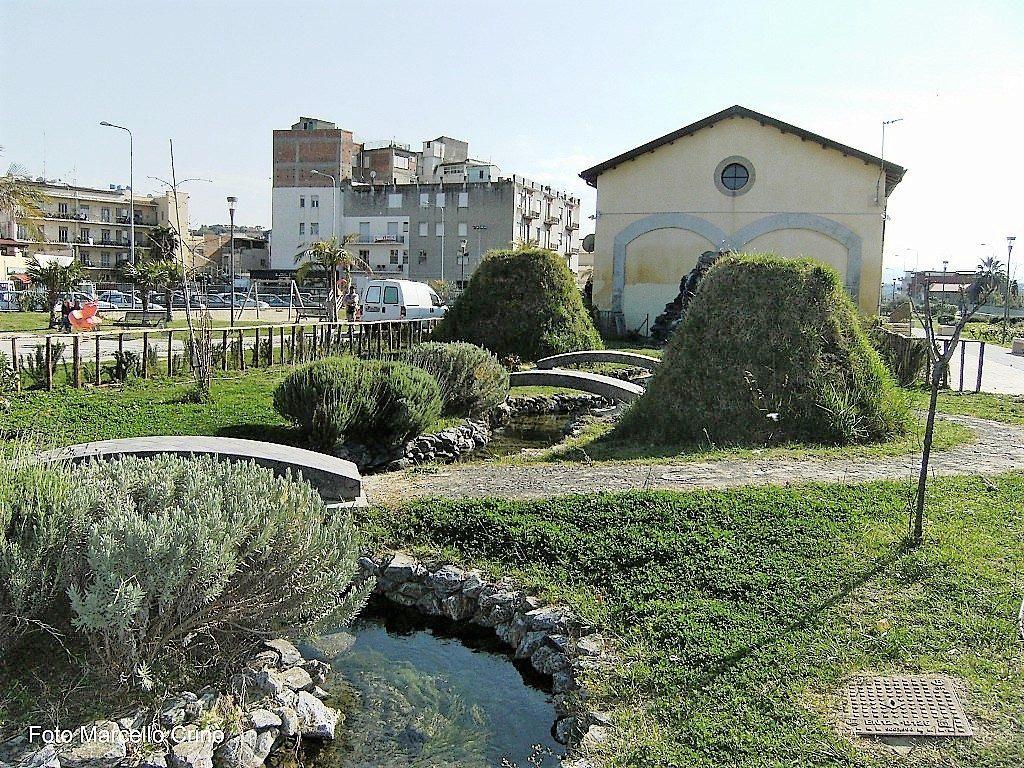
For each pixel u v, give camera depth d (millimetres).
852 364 11219
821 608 5770
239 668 5246
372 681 5719
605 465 9461
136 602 4367
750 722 4570
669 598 6086
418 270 73438
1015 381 18828
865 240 28141
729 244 29047
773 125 28188
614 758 4402
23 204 25812
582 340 22578
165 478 5371
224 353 17422
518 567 6855
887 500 7758
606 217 30016
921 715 4535
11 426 10742
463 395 13938
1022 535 6957
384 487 8555
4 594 4516
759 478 8641
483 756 4891
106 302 43281
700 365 11375
